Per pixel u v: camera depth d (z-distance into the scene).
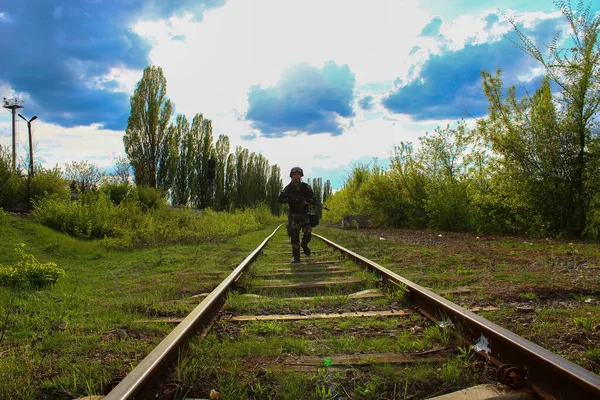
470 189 16.95
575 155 13.64
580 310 4.50
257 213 34.00
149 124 37.72
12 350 3.54
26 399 2.69
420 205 22.44
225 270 8.12
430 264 8.07
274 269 8.06
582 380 2.25
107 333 4.07
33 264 6.57
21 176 19.23
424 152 21.08
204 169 45.28
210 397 2.66
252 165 59.00
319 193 94.88
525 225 15.77
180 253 11.26
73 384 2.89
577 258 7.88
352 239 13.88
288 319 4.46
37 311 4.87
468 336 3.48
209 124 46.16
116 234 13.93
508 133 14.64
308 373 2.97
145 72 37.69
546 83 14.23
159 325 4.33
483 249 10.11
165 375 2.88
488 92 14.98
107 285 6.78
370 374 2.94
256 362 3.22
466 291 5.57
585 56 12.75
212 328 4.09
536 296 5.21
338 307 4.96
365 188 25.41
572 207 14.05
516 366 2.80
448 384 2.79
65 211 14.23
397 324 4.18
